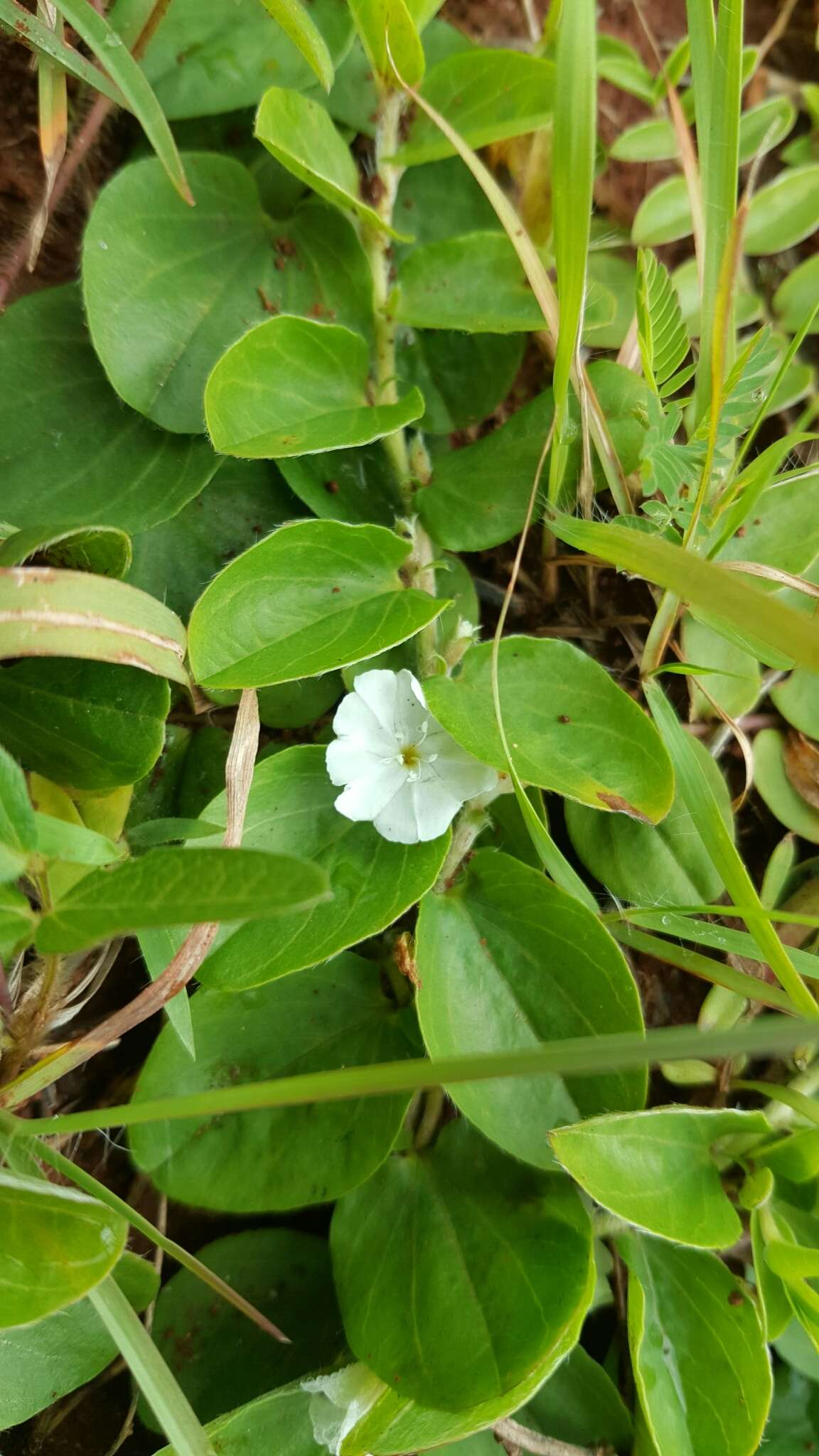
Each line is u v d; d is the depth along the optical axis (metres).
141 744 0.05
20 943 0.05
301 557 0.05
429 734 0.06
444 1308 0.05
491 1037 0.05
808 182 0.08
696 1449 0.05
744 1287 0.06
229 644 0.05
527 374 0.08
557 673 0.06
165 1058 0.06
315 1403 0.05
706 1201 0.06
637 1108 0.05
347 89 0.07
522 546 0.05
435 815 0.05
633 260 0.08
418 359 0.07
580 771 0.05
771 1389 0.05
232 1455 0.05
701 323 0.06
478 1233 0.05
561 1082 0.05
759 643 0.06
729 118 0.05
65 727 0.05
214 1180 0.05
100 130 0.07
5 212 0.07
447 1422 0.05
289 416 0.06
